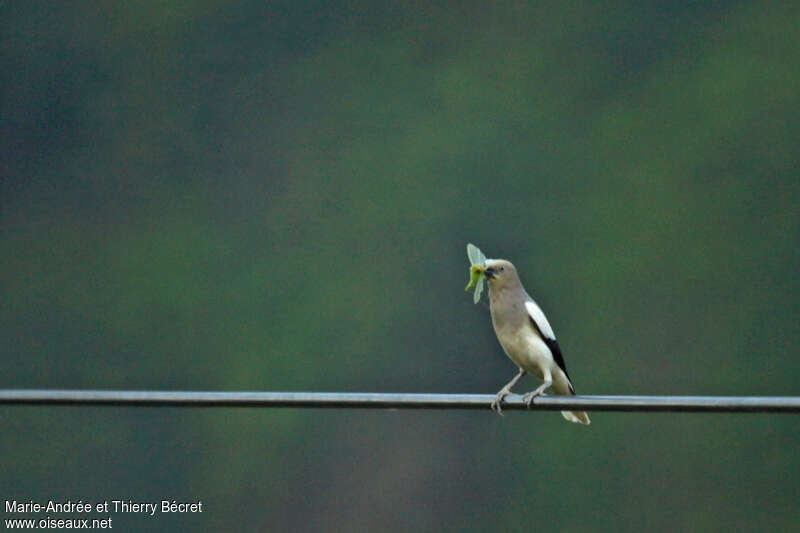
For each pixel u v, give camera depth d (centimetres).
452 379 2723
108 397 757
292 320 2911
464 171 3083
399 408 762
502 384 2669
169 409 2606
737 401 729
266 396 754
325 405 758
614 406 754
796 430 2462
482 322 2764
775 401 722
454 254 2955
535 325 960
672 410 742
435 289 2900
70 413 2598
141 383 2934
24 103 3312
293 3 3362
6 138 3294
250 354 2878
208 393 758
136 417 2611
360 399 757
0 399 757
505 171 3083
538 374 981
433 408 764
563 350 2792
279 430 2602
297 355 2844
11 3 3378
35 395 761
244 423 2608
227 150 3259
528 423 2583
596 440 2541
